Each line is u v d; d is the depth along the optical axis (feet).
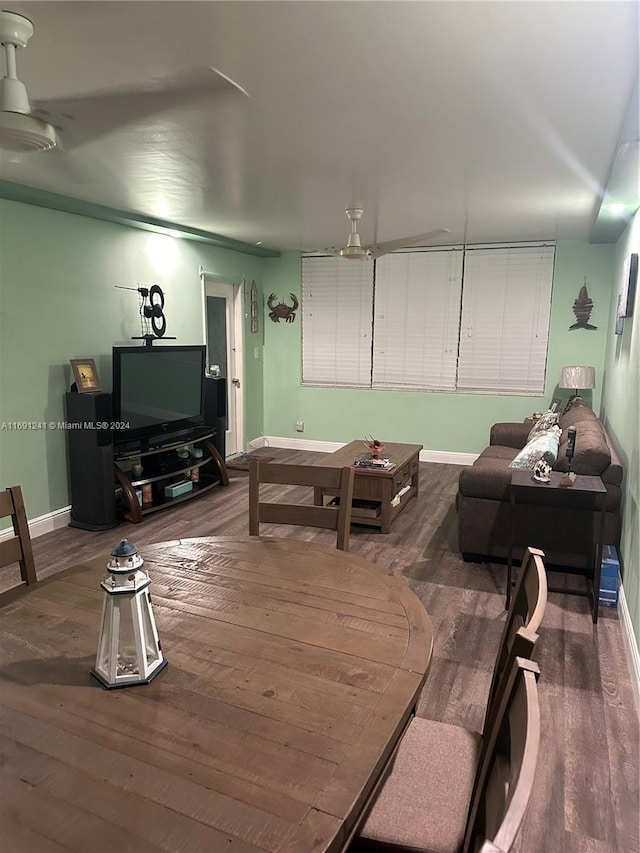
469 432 20.92
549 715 7.41
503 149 9.14
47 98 7.18
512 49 5.83
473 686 7.97
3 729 3.47
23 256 12.59
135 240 15.76
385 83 6.71
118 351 13.84
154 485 15.81
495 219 15.12
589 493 9.66
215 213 14.56
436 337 20.85
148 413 15.16
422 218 15.06
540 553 4.64
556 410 18.44
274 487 17.92
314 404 22.95
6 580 11.21
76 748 3.31
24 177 11.07
